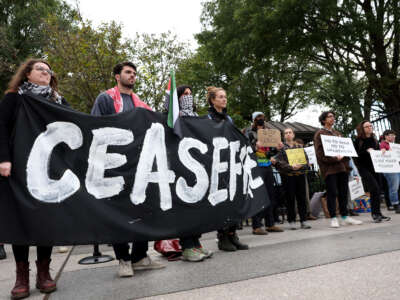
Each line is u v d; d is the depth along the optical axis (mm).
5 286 2801
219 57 17500
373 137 5730
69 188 2551
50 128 2621
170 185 3064
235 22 15883
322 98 13578
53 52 11508
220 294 2045
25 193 2420
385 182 7387
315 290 1979
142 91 12523
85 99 11859
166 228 2924
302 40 14195
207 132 3521
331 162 5109
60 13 17281
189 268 2932
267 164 5211
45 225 2400
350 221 5258
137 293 2223
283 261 2844
